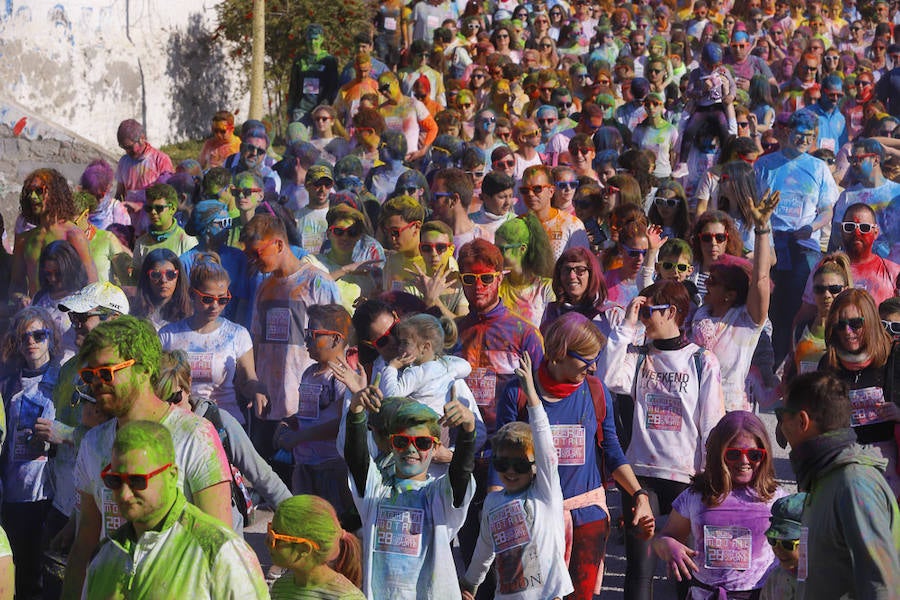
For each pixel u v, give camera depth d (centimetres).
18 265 1215
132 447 534
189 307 1092
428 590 722
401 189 1446
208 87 2761
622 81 2562
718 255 1170
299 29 2700
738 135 1895
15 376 930
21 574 933
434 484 732
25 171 2073
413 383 854
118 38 2470
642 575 862
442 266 1073
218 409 777
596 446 849
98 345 619
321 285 1113
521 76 2392
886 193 1529
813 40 2859
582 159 1739
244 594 543
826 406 605
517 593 754
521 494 760
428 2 3008
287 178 1664
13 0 2164
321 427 972
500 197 1328
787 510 677
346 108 2248
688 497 808
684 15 3475
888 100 2461
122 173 1733
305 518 607
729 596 785
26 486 920
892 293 1238
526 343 945
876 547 577
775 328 1544
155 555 542
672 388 909
